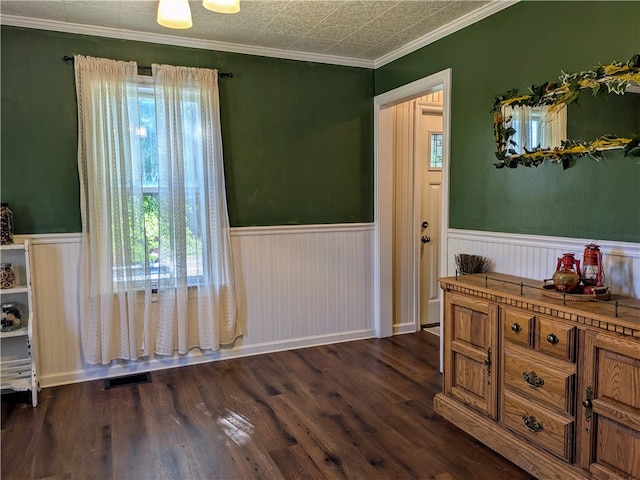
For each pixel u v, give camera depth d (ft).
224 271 11.48
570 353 6.28
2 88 9.63
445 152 10.59
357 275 13.47
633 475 5.58
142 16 9.54
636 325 5.45
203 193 11.02
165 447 7.77
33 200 9.95
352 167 13.20
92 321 10.25
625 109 6.77
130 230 10.37
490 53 9.30
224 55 11.43
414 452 7.59
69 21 9.76
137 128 10.30
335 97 12.80
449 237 10.59
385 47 11.78
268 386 10.20
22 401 9.48
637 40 6.75
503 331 7.36
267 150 12.06
